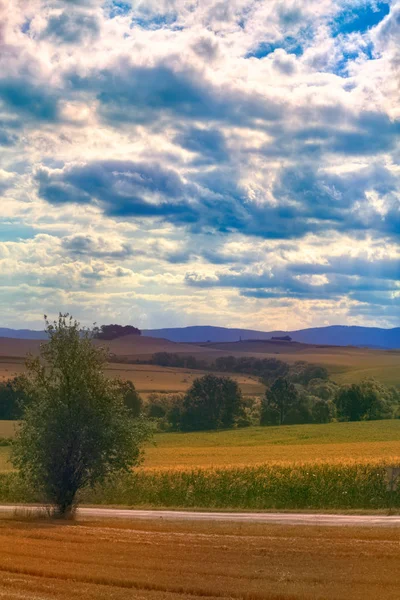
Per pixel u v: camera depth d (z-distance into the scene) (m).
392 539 27.19
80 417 37.47
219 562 21.66
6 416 130.88
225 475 50.16
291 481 48.69
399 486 47.31
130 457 38.19
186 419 140.50
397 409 149.00
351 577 19.44
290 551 23.81
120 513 42.41
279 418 143.75
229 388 141.88
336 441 97.62
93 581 18.94
